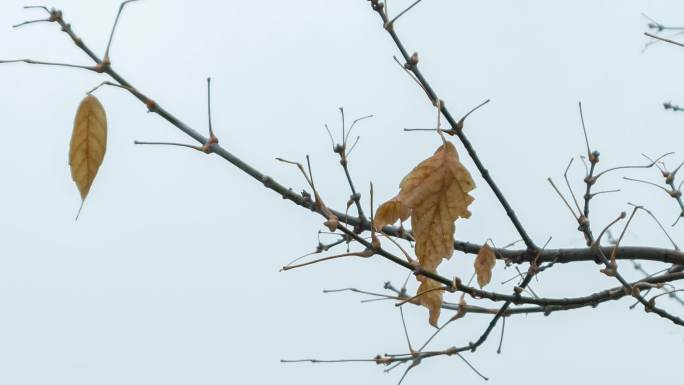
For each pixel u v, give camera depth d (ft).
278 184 7.00
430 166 6.84
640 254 7.87
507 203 7.63
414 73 7.18
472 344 7.88
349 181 7.46
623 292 7.70
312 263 7.07
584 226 7.50
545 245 7.68
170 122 6.86
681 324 7.55
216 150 6.93
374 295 7.75
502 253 7.81
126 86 6.73
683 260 7.82
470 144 7.36
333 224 7.03
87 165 6.60
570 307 7.74
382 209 7.03
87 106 6.61
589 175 7.54
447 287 7.29
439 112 6.91
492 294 7.43
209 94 6.90
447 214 6.82
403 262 7.12
